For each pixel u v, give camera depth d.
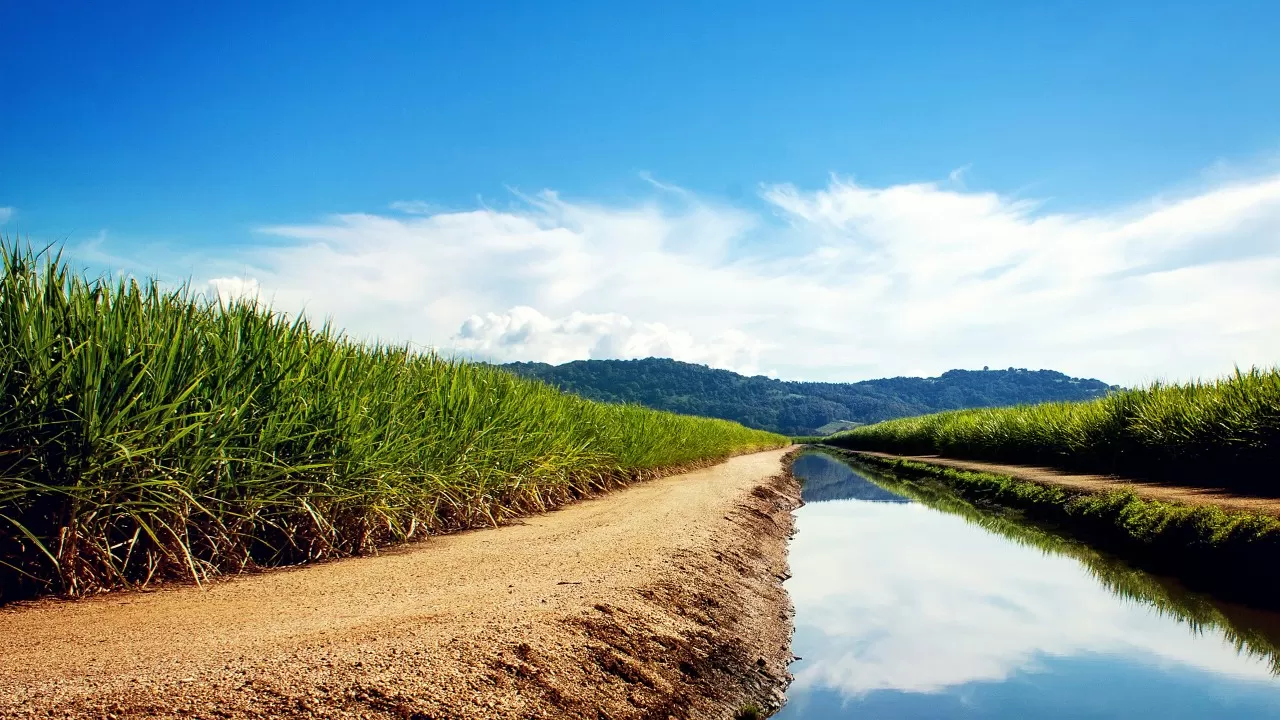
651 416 18.42
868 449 54.66
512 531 8.23
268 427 5.68
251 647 3.60
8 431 4.38
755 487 16.86
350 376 6.89
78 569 4.70
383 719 3.04
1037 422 22.92
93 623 4.02
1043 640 7.14
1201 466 14.05
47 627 3.91
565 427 11.30
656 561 6.88
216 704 2.86
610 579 5.97
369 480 6.57
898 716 5.33
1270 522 8.54
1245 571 8.31
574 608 4.97
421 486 7.45
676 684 4.74
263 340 6.00
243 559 5.75
